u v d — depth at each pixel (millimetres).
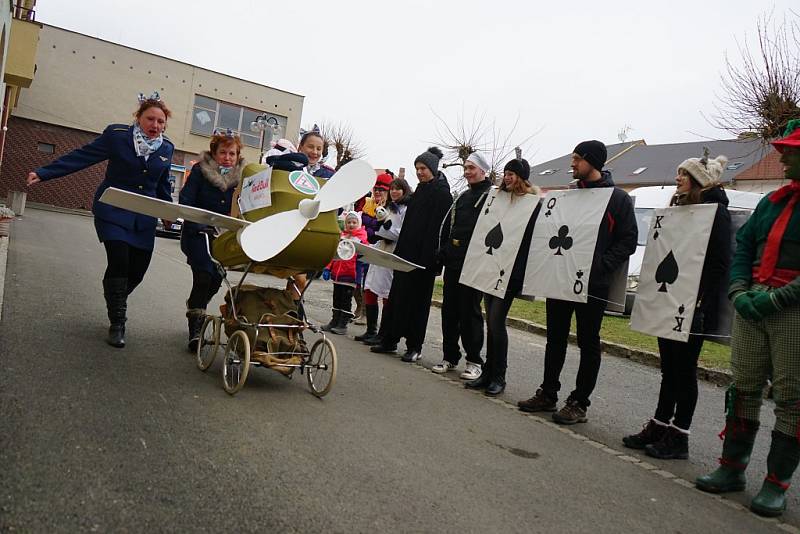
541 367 7590
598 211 4969
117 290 5246
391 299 7066
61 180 31719
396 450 3799
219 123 35031
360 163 4293
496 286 5609
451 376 6359
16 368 4207
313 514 2811
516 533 2936
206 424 3756
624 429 5148
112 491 2748
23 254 10055
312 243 4305
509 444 4281
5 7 12508
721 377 7844
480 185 6336
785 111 13711
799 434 3531
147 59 32906
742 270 3857
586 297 4863
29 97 30719
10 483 2678
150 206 4332
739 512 3592
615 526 3162
